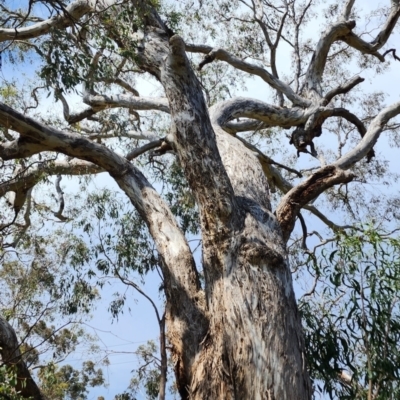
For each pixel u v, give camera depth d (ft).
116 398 34.06
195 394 20.26
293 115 34.42
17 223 39.34
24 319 37.14
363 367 21.89
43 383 33.14
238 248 21.16
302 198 24.04
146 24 28.02
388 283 21.77
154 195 26.23
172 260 23.66
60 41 29.07
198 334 21.56
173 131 22.34
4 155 26.48
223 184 21.72
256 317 19.93
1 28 34.53
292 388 19.16
